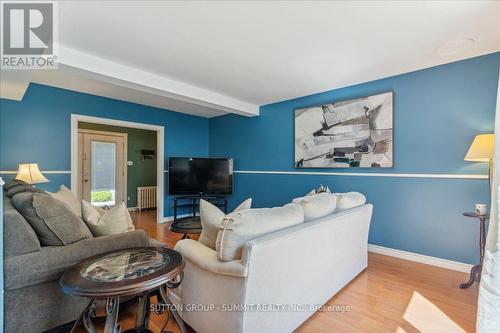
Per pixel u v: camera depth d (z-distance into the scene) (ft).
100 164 20.20
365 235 8.70
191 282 5.49
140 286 3.85
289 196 14.16
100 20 6.50
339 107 11.87
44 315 4.97
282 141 14.47
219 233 4.90
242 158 16.92
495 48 7.96
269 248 4.63
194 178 16.37
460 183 8.82
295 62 9.11
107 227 6.17
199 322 5.31
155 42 7.69
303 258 5.58
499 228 4.62
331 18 6.40
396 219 10.25
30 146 11.84
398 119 10.19
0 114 11.11
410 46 7.86
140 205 21.39
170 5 5.92
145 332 5.26
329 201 7.00
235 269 4.44
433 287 7.60
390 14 6.21
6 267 4.46
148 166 23.04
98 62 8.74
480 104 8.44
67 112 12.85
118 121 14.66
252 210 5.08
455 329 5.68
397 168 10.22
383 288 7.52
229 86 11.84
